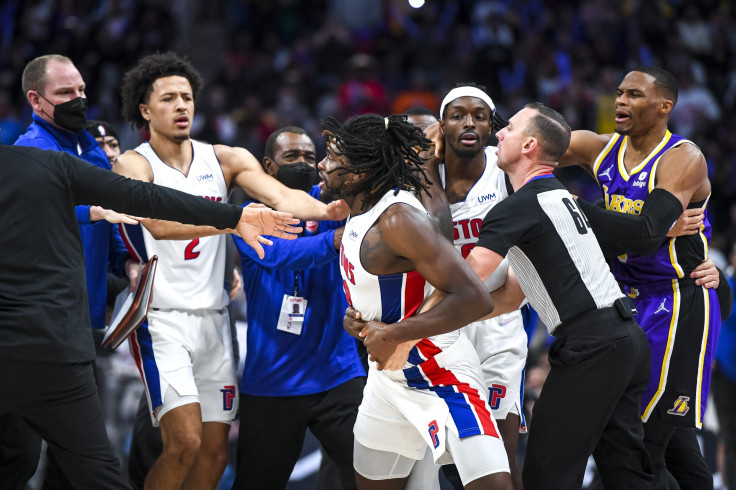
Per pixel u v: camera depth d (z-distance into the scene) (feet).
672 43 111.34
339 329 38.09
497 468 29.32
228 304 39.96
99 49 110.52
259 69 110.52
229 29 126.41
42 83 36.94
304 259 35.94
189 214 31.63
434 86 110.42
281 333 37.83
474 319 27.91
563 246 31.24
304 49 115.14
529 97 102.12
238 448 38.52
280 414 37.81
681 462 37.91
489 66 104.06
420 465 34.24
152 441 41.45
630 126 35.45
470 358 31.40
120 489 31.53
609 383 30.68
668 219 33.42
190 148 38.83
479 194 36.99
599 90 102.68
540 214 31.22
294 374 37.68
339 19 124.06
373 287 29.73
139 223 36.83
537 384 55.98
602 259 31.89
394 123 29.27
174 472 35.73
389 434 32.19
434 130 36.91
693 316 35.37
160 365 36.22
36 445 36.24
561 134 32.45
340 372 37.83
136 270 37.96
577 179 92.43
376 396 32.09
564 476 31.07
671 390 35.24
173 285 37.04
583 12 115.96
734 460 49.70
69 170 30.78
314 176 40.04
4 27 118.62
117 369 53.93
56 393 30.30
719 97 109.70
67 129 37.88
